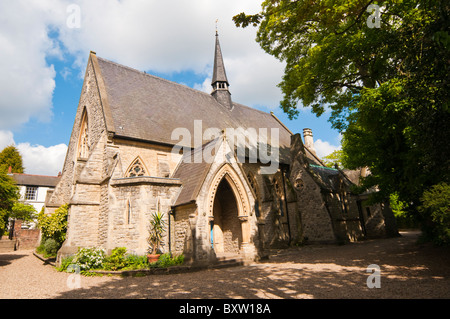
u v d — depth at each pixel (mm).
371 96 11367
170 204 15242
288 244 23328
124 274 11945
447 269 9789
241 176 16156
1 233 16219
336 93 17281
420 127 7969
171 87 26578
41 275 12758
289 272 11469
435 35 4582
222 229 18453
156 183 15078
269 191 22141
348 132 16172
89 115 21156
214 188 14875
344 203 26484
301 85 14758
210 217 14352
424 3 8070
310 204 24109
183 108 24484
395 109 10070
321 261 14305
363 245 21094
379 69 13031
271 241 20844
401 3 10789
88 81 22547
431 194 10055
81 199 15828
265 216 21656
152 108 21672
